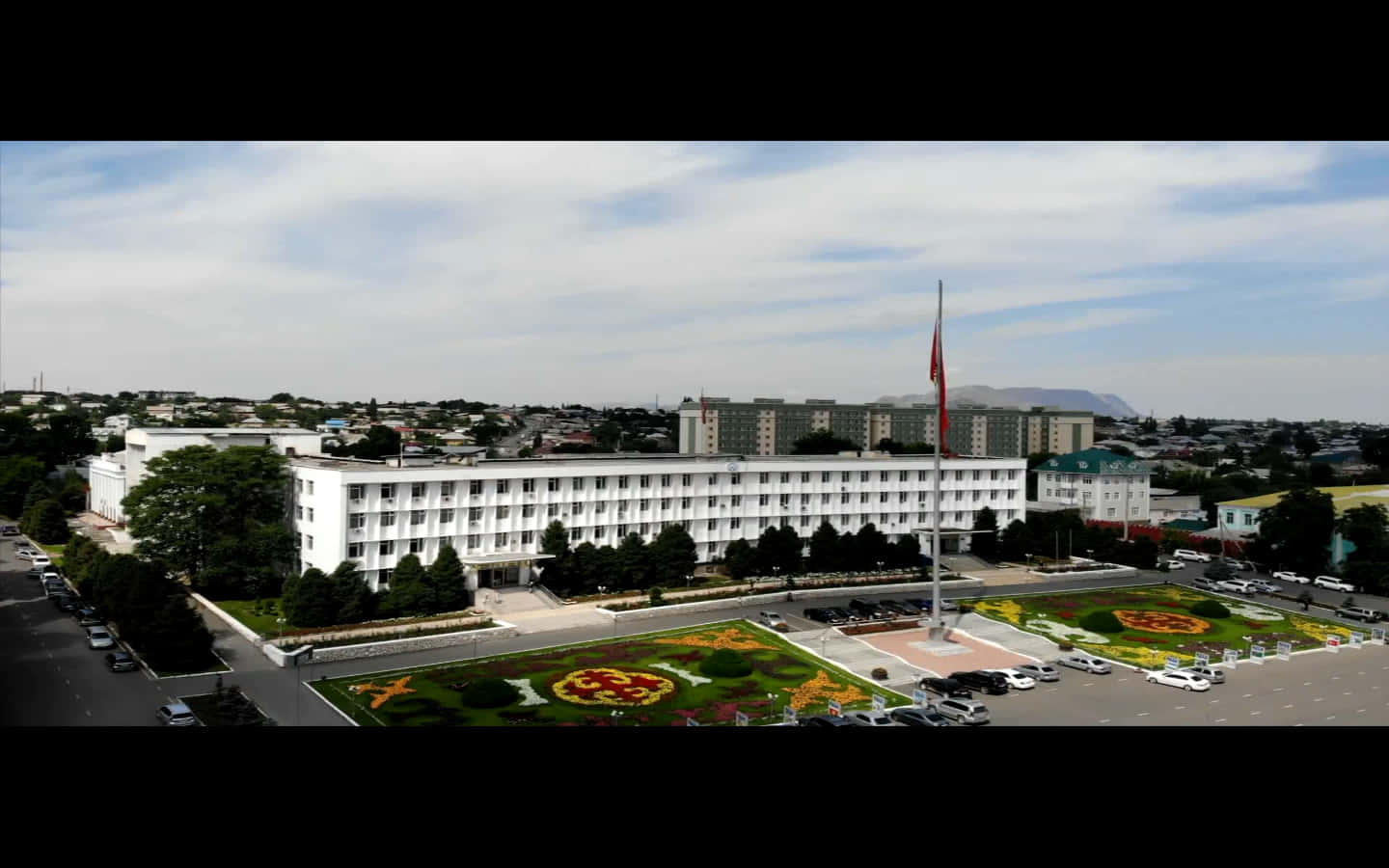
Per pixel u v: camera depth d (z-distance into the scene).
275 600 76.88
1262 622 79.75
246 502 82.62
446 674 59.25
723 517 101.19
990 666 64.62
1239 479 175.12
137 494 81.06
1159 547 122.19
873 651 68.31
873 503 111.25
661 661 63.81
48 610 75.81
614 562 86.19
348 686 56.31
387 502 79.69
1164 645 71.19
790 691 57.50
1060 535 112.06
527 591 82.94
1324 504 102.62
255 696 53.81
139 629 59.19
